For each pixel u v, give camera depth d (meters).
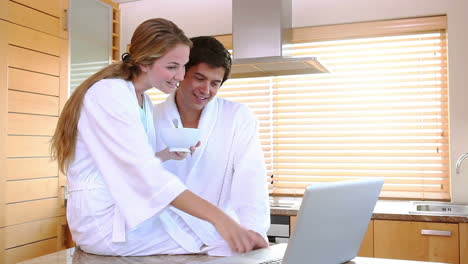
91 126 1.42
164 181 1.35
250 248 1.35
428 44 3.58
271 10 3.24
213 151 1.81
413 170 3.59
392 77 3.66
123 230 1.41
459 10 3.44
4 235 2.91
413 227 2.87
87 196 1.43
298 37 3.81
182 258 1.45
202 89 1.76
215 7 4.04
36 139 3.14
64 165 1.49
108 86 1.42
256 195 1.69
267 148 3.93
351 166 3.73
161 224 1.52
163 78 1.47
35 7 3.12
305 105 3.87
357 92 3.73
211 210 1.34
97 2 3.68
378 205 3.33
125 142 1.37
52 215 3.27
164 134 1.52
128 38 4.27
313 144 3.84
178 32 1.48
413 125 3.59
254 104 4.00
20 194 3.02
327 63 3.80
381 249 2.92
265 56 3.24
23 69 3.04
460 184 3.41
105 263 1.37
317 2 3.76
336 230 1.26
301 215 1.10
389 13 3.61
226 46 4.04
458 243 2.79
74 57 3.45
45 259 1.42
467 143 3.41
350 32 3.71
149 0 4.21
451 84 3.44
